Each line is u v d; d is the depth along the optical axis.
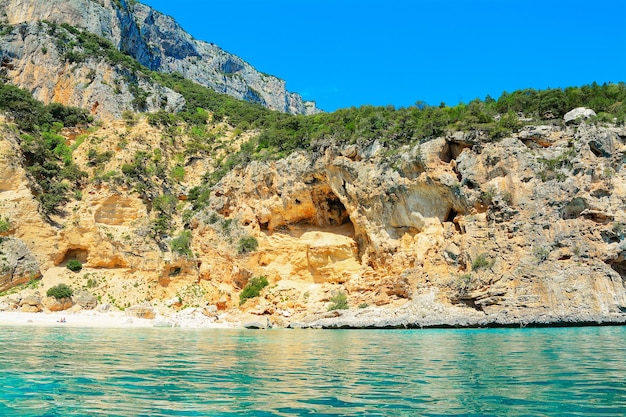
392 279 53.66
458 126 55.16
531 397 13.41
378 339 32.97
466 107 64.31
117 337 33.88
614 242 46.56
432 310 48.28
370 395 13.91
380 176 56.84
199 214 68.25
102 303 58.69
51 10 114.19
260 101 179.88
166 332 40.03
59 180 72.75
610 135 50.00
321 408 12.53
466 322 44.53
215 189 69.50
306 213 63.91
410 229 55.91
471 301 48.56
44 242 63.50
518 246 48.72
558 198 49.03
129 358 21.97
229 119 101.94
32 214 64.12
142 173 75.69
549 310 44.78
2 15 115.19
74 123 88.31
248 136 91.19
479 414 11.80
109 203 69.00
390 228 56.88
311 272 61.50
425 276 51.84
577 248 46.91
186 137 91.12
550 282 45.91
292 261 62.00
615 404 12.59
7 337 32.78
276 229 64.38
